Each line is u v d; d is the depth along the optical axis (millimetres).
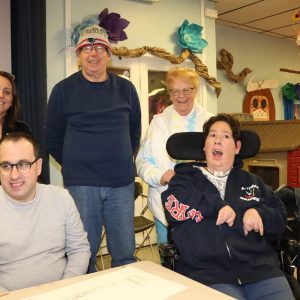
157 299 958
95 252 1996
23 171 1365
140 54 3637
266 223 1613
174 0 3941
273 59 5992
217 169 1759
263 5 4438
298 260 1686
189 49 3945
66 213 1514
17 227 1399
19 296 1000
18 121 2209
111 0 3531
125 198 2010
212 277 1503
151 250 3729
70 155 1936
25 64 2859
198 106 2264
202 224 1608
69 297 982
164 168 2129
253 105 5602
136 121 2178
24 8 2840
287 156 3650
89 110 1921
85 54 1895
